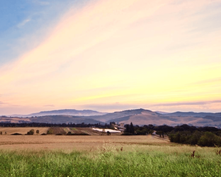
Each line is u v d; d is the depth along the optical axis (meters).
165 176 6.75
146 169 7.58
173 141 88.69
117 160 9.77
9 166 8.34
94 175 7.07
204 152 14.06
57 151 15.78
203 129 106.44
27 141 85.06
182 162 9.95
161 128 175.38
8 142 77.88
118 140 99.81
